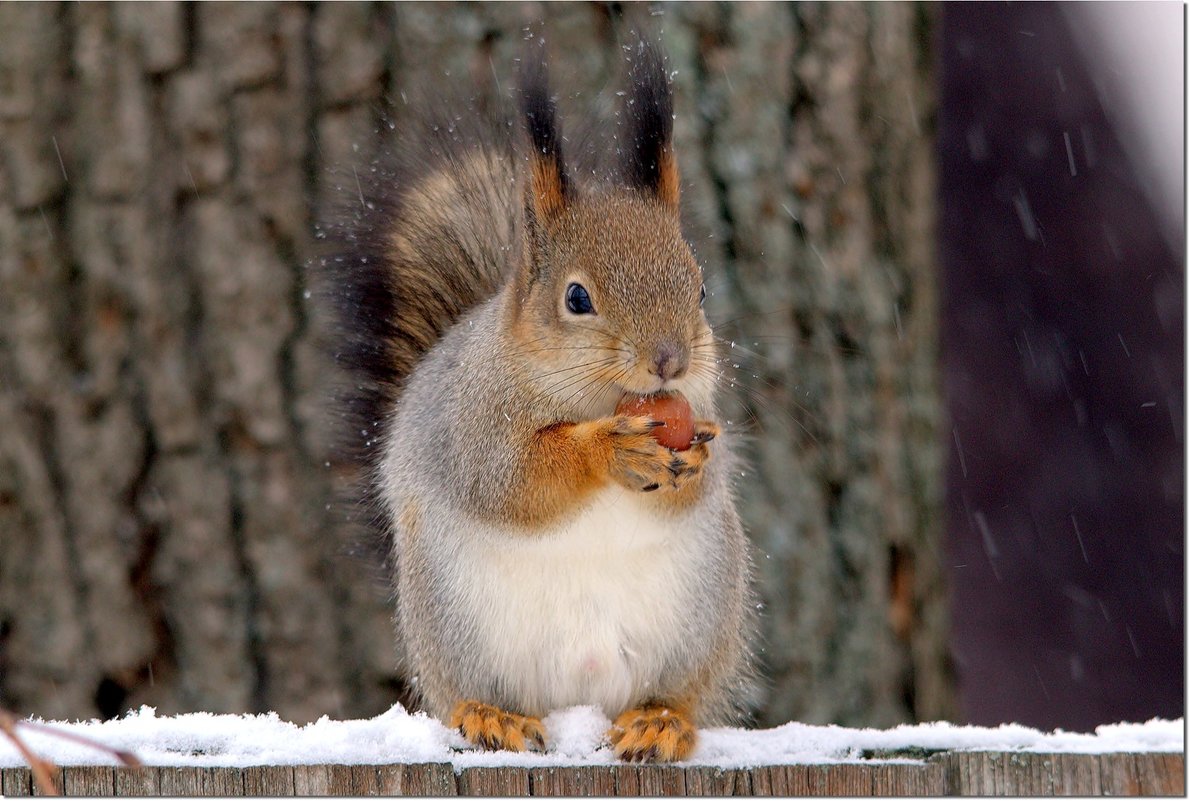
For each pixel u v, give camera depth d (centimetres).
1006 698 1873
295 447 1103
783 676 1130
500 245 1078
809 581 1144
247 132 1113
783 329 1150
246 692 1096
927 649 1205
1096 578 1897
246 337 1109
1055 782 710
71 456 1117
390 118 1110
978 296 1966
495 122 1108
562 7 1121
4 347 1123
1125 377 1941
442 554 903
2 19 1135
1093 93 1981
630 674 888
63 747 750
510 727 822
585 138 1073
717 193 1145
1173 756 706
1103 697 1844
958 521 1906
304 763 714
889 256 1211
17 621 1115
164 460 1113
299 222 1112
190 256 1116
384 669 1091
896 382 1201
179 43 1121
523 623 874
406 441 969
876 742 796
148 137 1121
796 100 1174
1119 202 1969
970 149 1981
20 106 1128
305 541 1099
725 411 1135
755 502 1134
